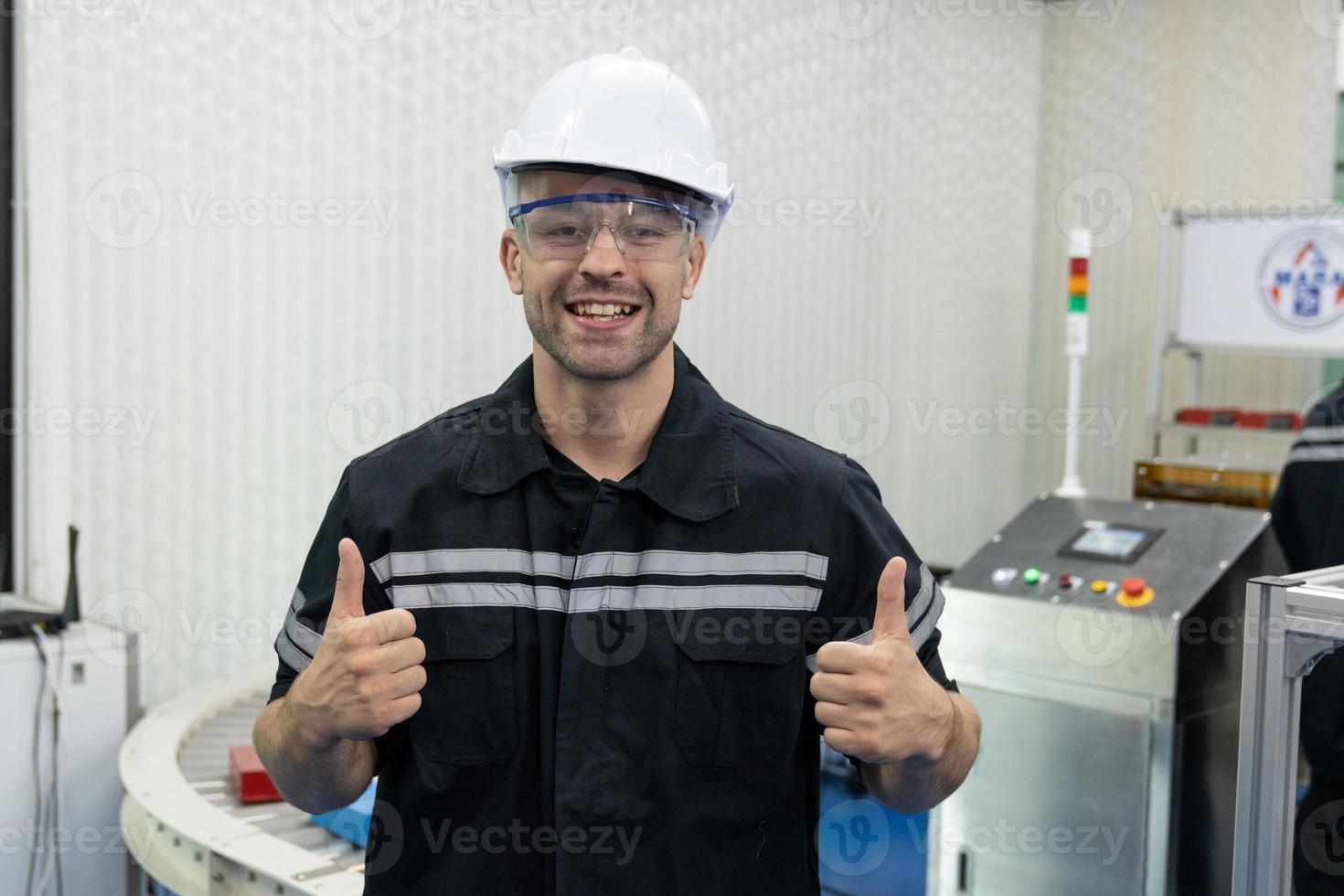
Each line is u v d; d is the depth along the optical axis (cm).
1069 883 237
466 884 112
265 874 155
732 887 112
